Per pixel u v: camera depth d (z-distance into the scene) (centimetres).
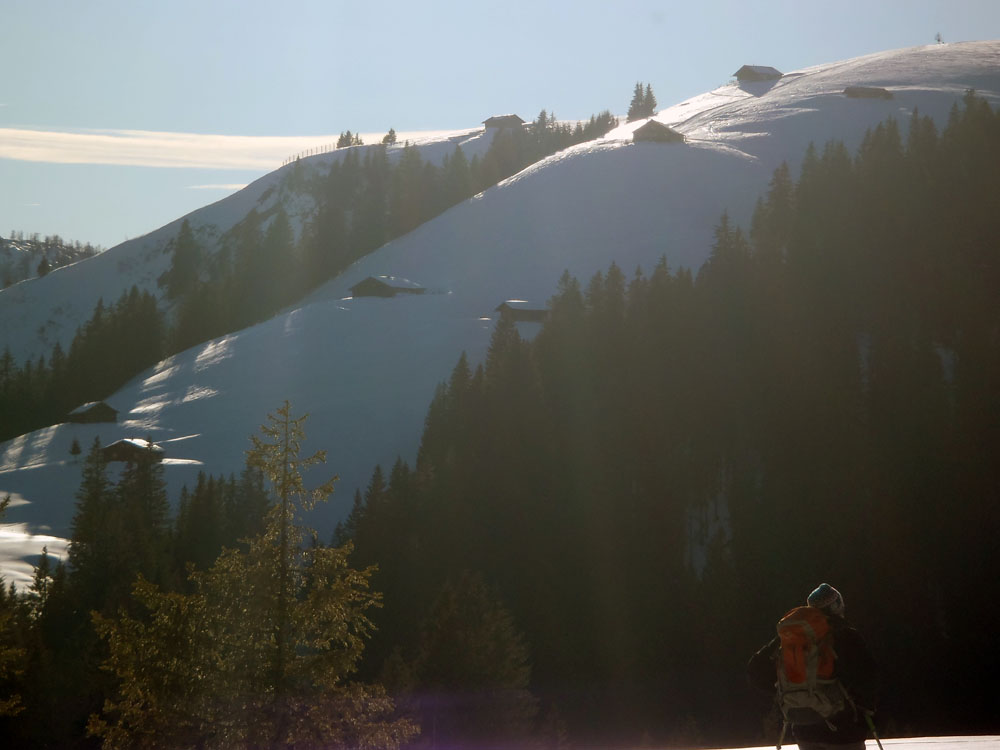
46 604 3681
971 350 7744
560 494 6581
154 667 1357
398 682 2956
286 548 1489
